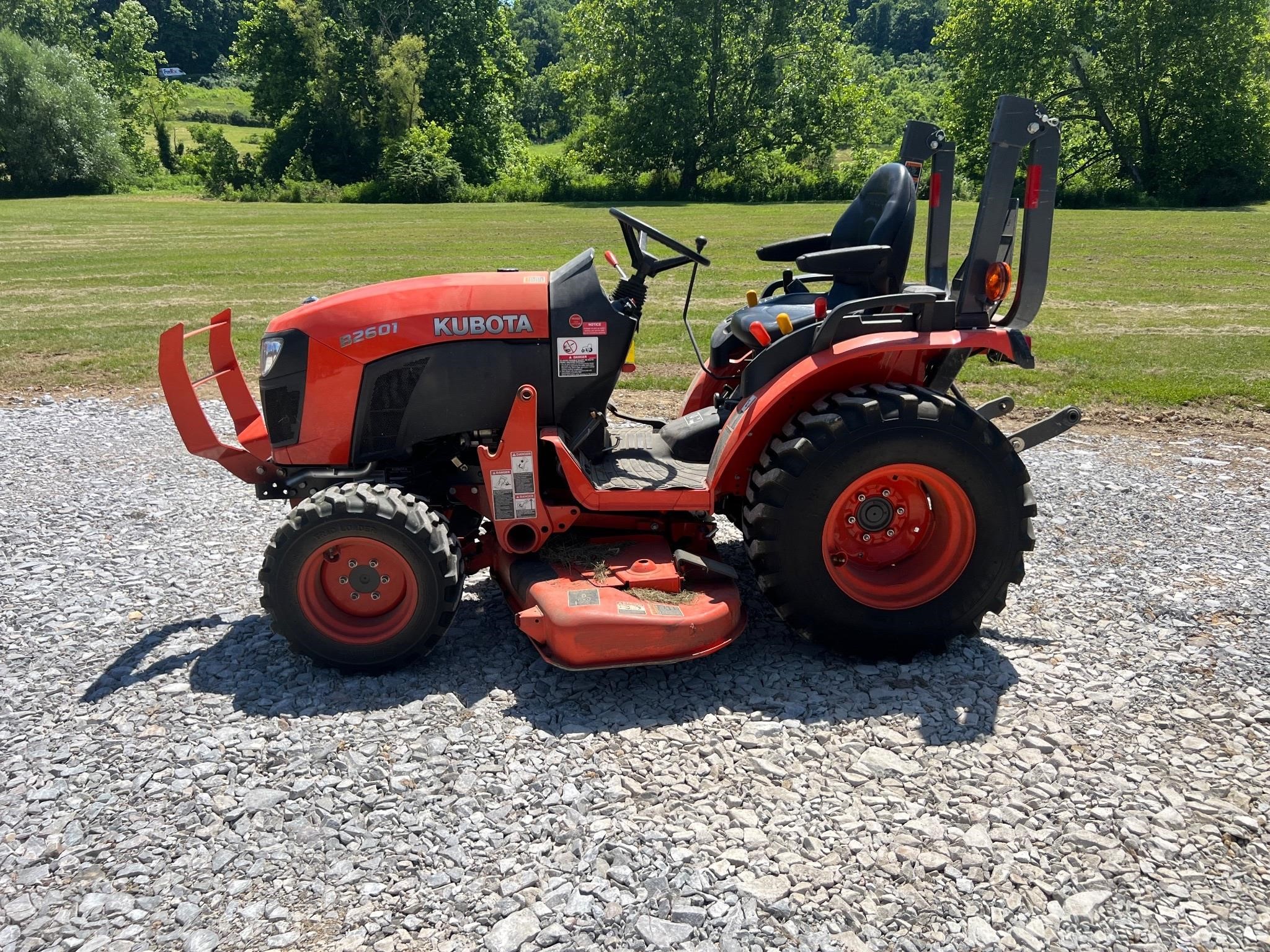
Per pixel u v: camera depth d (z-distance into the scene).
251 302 14.27
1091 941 2.44
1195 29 40.78
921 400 3.64
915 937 2.45
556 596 3.53
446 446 4.08
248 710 3.49
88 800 2.97
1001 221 3.69
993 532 3.75
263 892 2.59
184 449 7.15
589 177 49.78
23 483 6.34
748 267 17.77
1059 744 3.27
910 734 3.34
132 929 2.46
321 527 3.53
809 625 3.77
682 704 3.54
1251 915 2.52
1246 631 4.11
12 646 4.02
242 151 69.44
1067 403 8.22
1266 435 7.31
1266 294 14.67
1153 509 5.66
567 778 3.08
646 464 4.14
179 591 4.61
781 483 3.60
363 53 56.41
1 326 12.29
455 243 22.53
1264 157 41.03
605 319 3.82
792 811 2.92
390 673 3.77
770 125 48.31
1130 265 18.50
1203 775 3.10
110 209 37.03
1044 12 42.81
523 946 2.40
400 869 2.67
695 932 2.45
